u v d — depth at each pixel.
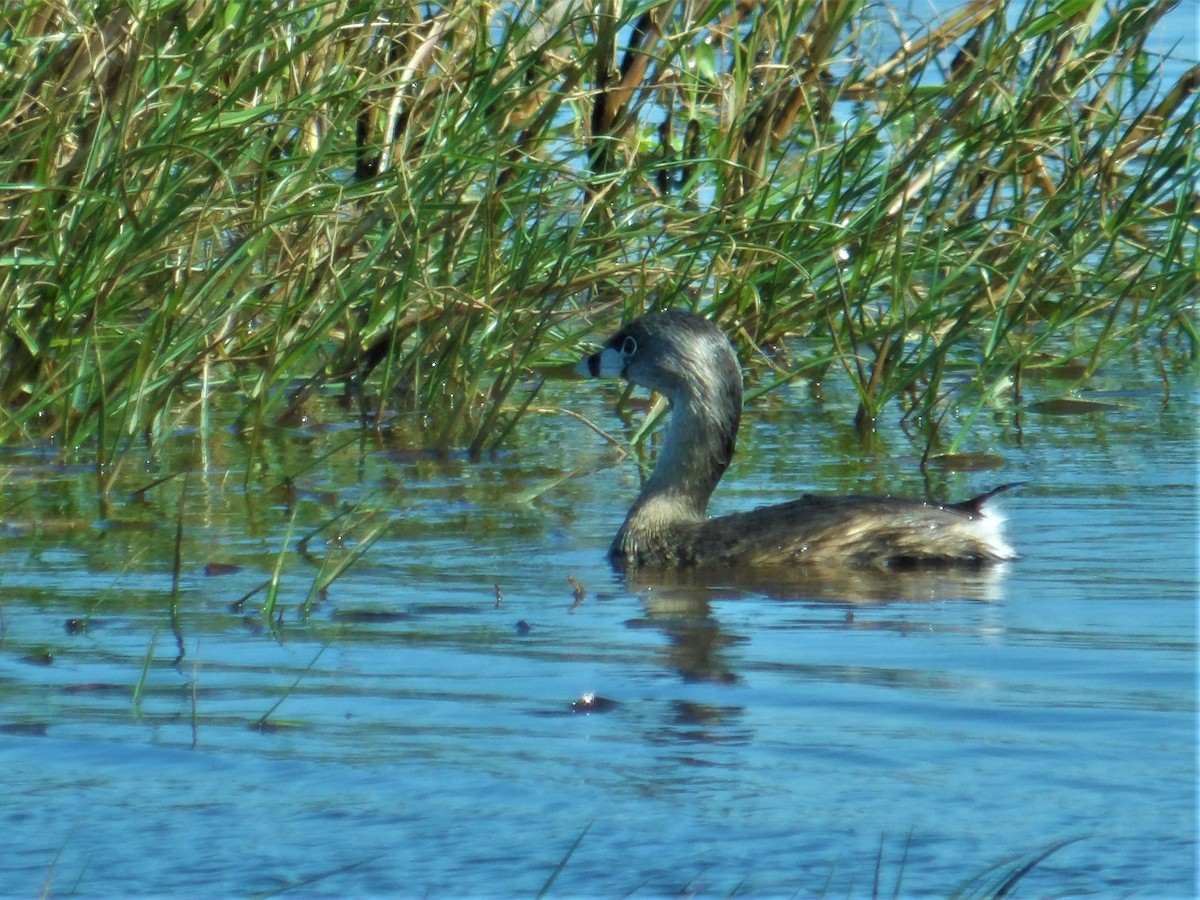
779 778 7.04
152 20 13.66
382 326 15.41
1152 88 21.84
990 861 6.29
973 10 17.56
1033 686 8.17
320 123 16.91
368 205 14.93
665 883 6.15
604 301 16.53
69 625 9.27
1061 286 17.06
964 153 15.59
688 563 10.88
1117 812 6.68
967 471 13.09
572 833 6.54
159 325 13.35
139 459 13.45
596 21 17.11
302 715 7.82
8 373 14.00
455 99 15.87
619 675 8.43
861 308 15.39
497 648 8.92
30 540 11.21
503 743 7.45
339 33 15.59
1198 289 17.83
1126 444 13.82
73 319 14.45
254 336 15.13
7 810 6.79
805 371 16.11
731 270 15.46
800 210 16.33
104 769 7.19
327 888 6.09
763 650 8.88
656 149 17.95
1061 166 19.48
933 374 14.79
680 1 17.89
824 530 10.87
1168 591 9.91
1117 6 17.02
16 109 13.56
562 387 16.09
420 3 15.20
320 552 11.01
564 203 15.99
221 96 14.27
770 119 16.53
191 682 8.33
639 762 7.23
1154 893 6.02
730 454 11.45
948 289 15.75
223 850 6.43
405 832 6.58
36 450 13.63
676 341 11.46
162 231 13.29
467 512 12.13
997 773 7.07
